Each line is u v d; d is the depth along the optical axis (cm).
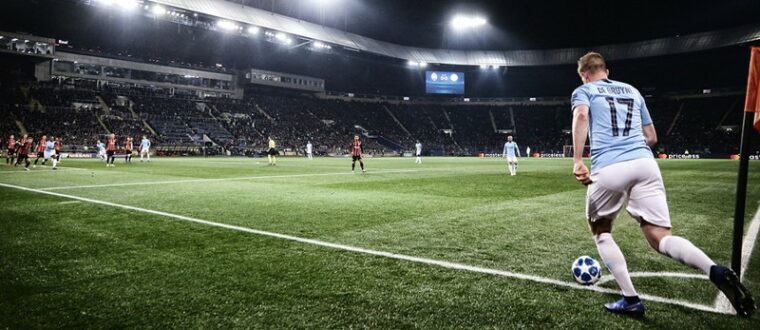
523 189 1165
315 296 336
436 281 372
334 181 1419
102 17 4444
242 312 305
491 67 6506
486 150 6341
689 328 278
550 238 547
